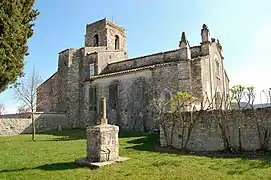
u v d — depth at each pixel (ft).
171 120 56.34
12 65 37.11
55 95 123.34
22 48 39.27
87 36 134.21
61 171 33.40
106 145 38.96
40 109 126.00
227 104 56.49
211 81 87.92
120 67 110.73
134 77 93.86
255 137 46.78
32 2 41.37
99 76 103.65
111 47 128.06
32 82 104.47
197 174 30.35
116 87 98.32
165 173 31.07
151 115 87.10
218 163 36.65
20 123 100.12
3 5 36.17
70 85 117.80
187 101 62.75
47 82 127.95
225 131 49.44
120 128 94.12
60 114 113.50
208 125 51.57
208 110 52.03
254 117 47.24
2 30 35.76
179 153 48.49
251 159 39.22
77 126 114.21
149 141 64.39
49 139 73.92
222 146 49.57
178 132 54.90
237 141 48.34
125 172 32.09
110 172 32.27
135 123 90.58
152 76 89.61
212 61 92.43
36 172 32.89
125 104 94.58
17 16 37.73
